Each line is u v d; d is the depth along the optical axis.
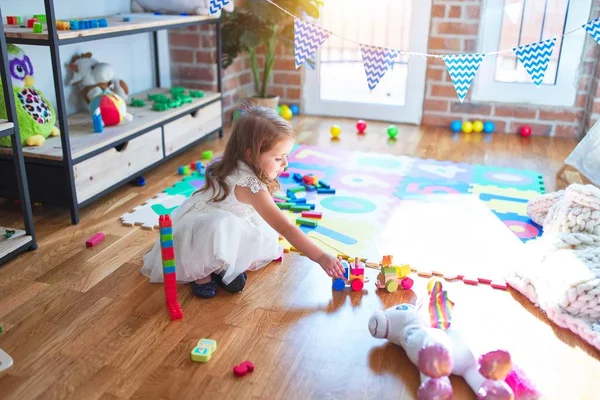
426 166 2.90
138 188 2.56
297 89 3.90
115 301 1.71
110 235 2.12
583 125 3.43
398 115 3.75
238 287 1.75
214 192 1.79
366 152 3.12
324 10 3.80
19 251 1.94
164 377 1.40
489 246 2.07
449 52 3.53
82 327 1.58
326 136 3.42
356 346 1.52
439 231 2.18
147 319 1.63
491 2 3.37
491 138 3.45
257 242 1.81
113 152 2.37
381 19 3.74
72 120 2.63
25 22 2.33
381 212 2.34
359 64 4.14
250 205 1.79
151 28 2.56
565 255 1.74
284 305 1.71
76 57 2.74
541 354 1.50
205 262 1.73
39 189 2.20
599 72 3.20
